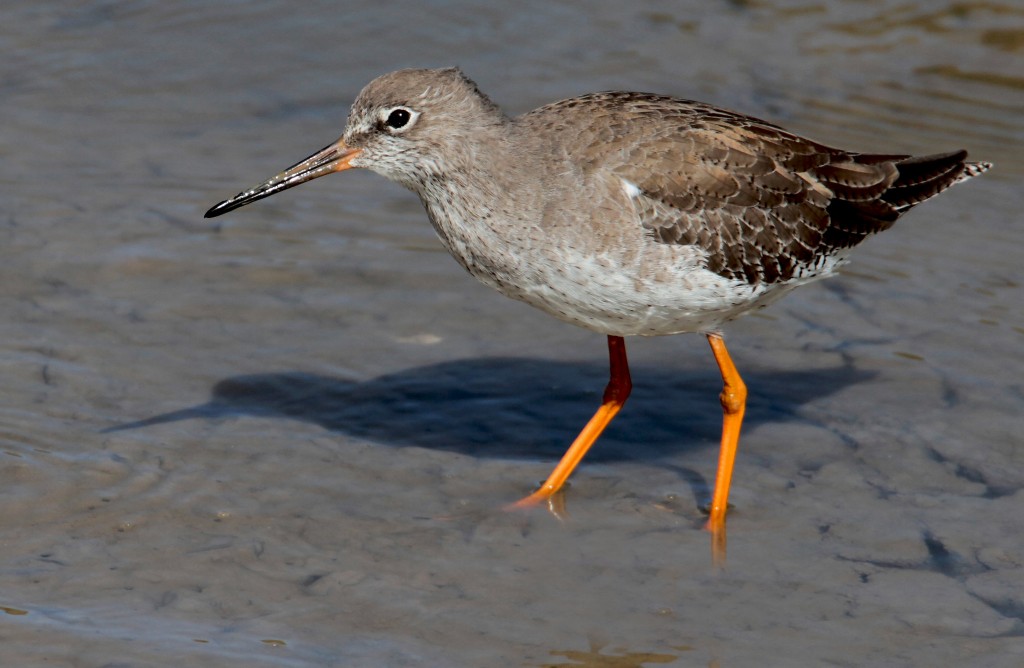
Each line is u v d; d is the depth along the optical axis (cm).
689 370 1441
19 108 1895
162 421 1284
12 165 1752
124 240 1605
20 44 2066
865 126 1877
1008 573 1078
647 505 1195
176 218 1661
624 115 1183
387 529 1138
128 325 1445
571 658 977
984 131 1873
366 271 1590
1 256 1548
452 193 1168
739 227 1173
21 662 938
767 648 991
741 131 1202
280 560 1084
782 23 2166
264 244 1628
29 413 1272
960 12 2147
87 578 1046
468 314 1523
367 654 970
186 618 1003
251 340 1441
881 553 1111
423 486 1212
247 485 1191
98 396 1314
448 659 969
